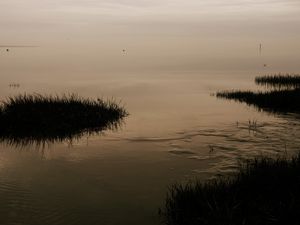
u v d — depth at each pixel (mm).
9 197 12023
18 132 19859
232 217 10070
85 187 12875
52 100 23734
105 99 29906
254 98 29188
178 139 18609
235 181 12055
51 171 14414
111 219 10781
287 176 11945
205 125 21562
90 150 17078
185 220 10383
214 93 34000
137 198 12031
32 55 98250
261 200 10836
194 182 13102
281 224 9844
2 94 32062
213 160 15406
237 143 17766
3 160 15766
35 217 10789
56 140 18797
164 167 14727
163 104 28469
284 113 25016
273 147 17000
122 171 14359
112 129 20781
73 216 10891
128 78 45906
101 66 64188
